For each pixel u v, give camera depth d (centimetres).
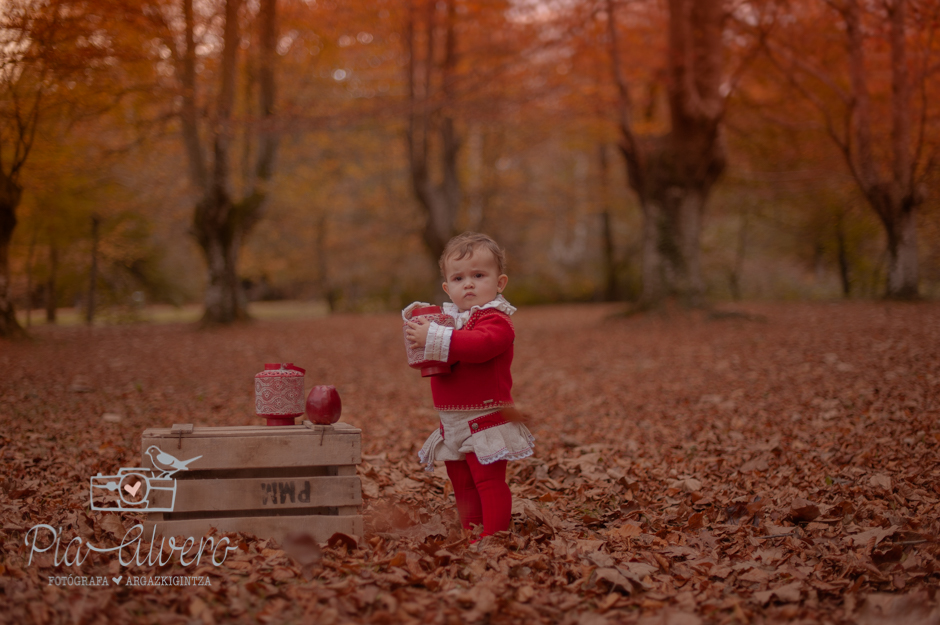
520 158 2747
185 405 702
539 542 294
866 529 300
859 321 1155
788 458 443
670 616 215
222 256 1681
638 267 2762
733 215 2342
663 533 312
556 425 622
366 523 310
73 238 1833
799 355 876
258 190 1736
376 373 988
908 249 1484
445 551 262
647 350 1075
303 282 3073
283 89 1517
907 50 1438
